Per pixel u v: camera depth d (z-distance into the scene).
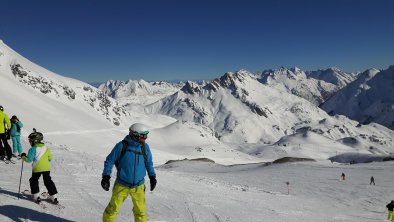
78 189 11.77
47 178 8.67
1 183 10.58
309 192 49.25
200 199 15.59
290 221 14.20
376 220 27.45
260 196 26.03
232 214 12.51
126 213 9.35
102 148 150.62
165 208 11.16
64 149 26.55
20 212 7.60
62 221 7.56
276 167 88.88
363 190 50.81
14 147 16.16
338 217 22.25
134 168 6.28
